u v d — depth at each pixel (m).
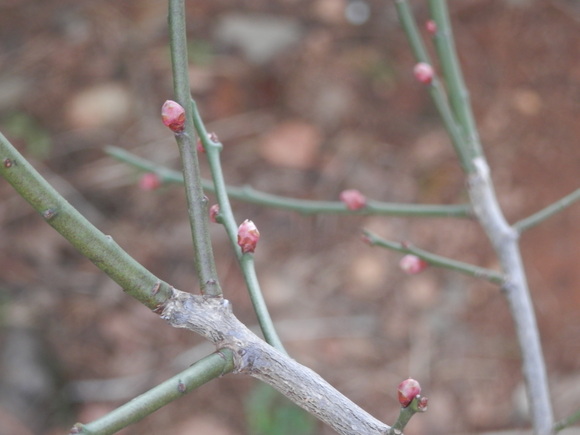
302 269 1.18
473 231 1.20
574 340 1.11
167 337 1.13
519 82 1.33
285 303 1.15
